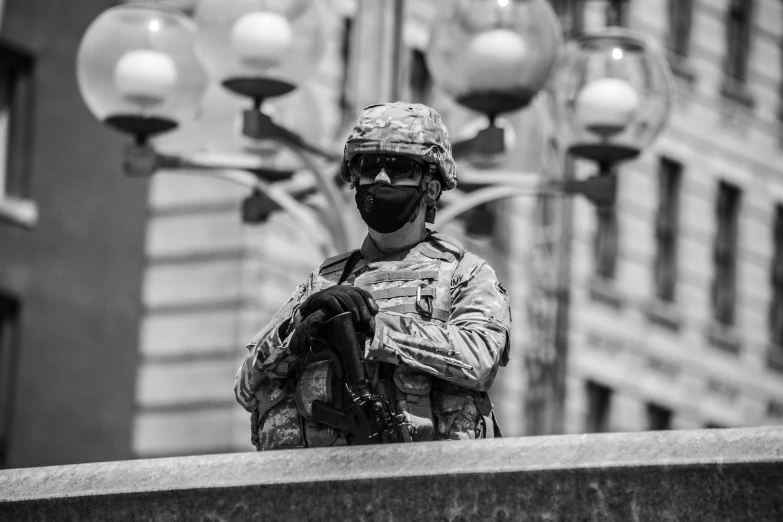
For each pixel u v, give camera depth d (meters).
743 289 63.19
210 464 9.17
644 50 20.83
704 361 60.78
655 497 8.39
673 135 60.47
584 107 20.47
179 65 20.22
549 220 42.38
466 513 8.62
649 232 59.16
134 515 9.16
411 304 9.62
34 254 39.38
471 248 47.25
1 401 38.84
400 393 9.43
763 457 8.27
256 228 41.81
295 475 8.91
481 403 9.59
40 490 9.39
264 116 18.45
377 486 8.76
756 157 64.25
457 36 19.52
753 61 64.62
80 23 40.97
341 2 43.72
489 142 19.34
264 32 19.45
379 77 20.16
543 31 19.45
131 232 41.53
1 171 39.34
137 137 20.23
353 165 9.88
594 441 8.61
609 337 56.72
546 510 8.52
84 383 40.22
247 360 9.78
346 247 19.34
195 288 41.88
